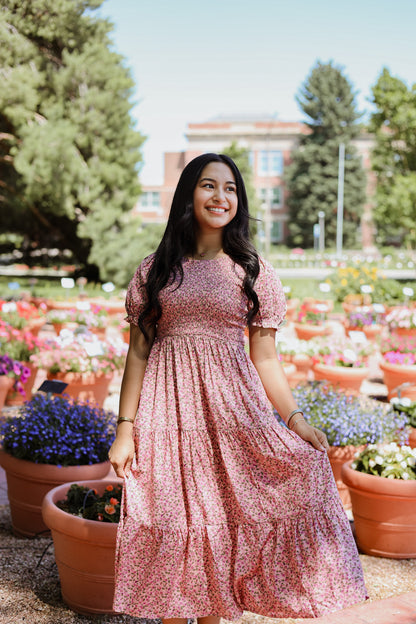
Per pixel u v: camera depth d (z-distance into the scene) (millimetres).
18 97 16547
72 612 2652
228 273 2232
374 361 9992
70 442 3400
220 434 2121
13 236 30625
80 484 2996
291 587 2076
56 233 23188
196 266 2248
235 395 2162
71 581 2641
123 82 18859
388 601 2875
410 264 34469
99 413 3869
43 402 3777
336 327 13211
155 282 2221
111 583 2602
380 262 34312
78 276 22953
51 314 10570
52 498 2832
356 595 2104
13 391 6234
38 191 18234
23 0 14258
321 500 2129
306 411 4277
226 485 2119
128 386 2273
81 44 17578
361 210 49562
